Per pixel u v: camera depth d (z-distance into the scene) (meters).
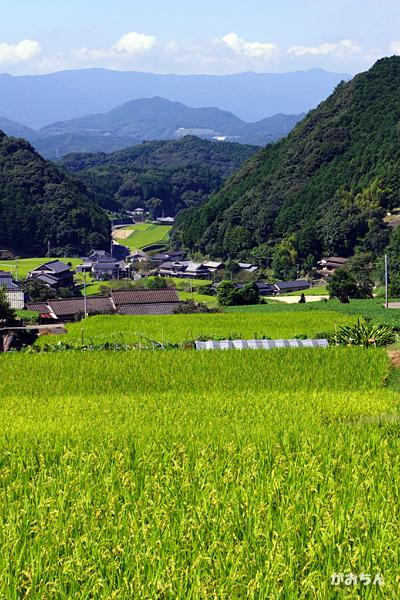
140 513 12.21
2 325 57.16
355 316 56.53
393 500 12.45
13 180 156.12
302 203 134.38
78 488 13.61
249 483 13.57
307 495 12.84
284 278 119.56
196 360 34.31
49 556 10.62
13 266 116.75
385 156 132.75
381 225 119.31
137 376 31.50
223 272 123.88
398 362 33.34
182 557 10.58
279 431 18.70
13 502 12.86
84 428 20.19
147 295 71.88
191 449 16.41
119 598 9.41
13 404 25.89
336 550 10.66
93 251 147.75
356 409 22.92
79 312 69.19
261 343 41.22
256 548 10.73
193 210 177.00
